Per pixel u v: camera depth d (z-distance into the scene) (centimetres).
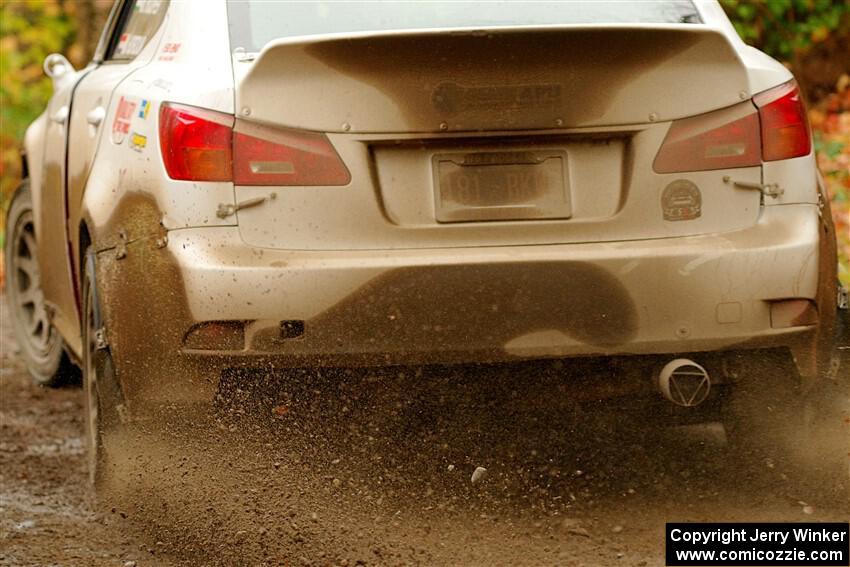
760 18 3191
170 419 1247
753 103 1246
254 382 1198
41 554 1243
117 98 1427
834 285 1273
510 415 1296
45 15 4425
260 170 1198
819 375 1253
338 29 1317
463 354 1173
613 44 1185
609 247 1196
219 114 1209
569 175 1210
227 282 1173
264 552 1175
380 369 1193
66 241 1648
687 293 1193
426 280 1166
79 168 1538
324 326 1170
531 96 1194
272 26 1317
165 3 1480
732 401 1271
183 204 1206
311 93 1198
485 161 1204
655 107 1217
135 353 1254
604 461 1396
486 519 1249
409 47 1169
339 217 1193
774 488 1327
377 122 1193
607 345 1185
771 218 1238
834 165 2809
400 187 1201
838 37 3322
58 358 2030
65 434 1794
